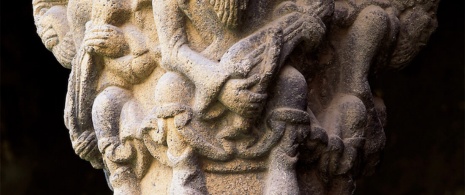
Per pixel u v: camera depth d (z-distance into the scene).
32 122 5.42
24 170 5.40
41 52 5.41
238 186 2.73
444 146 4.94
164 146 2.75
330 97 2.92
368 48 2.93
